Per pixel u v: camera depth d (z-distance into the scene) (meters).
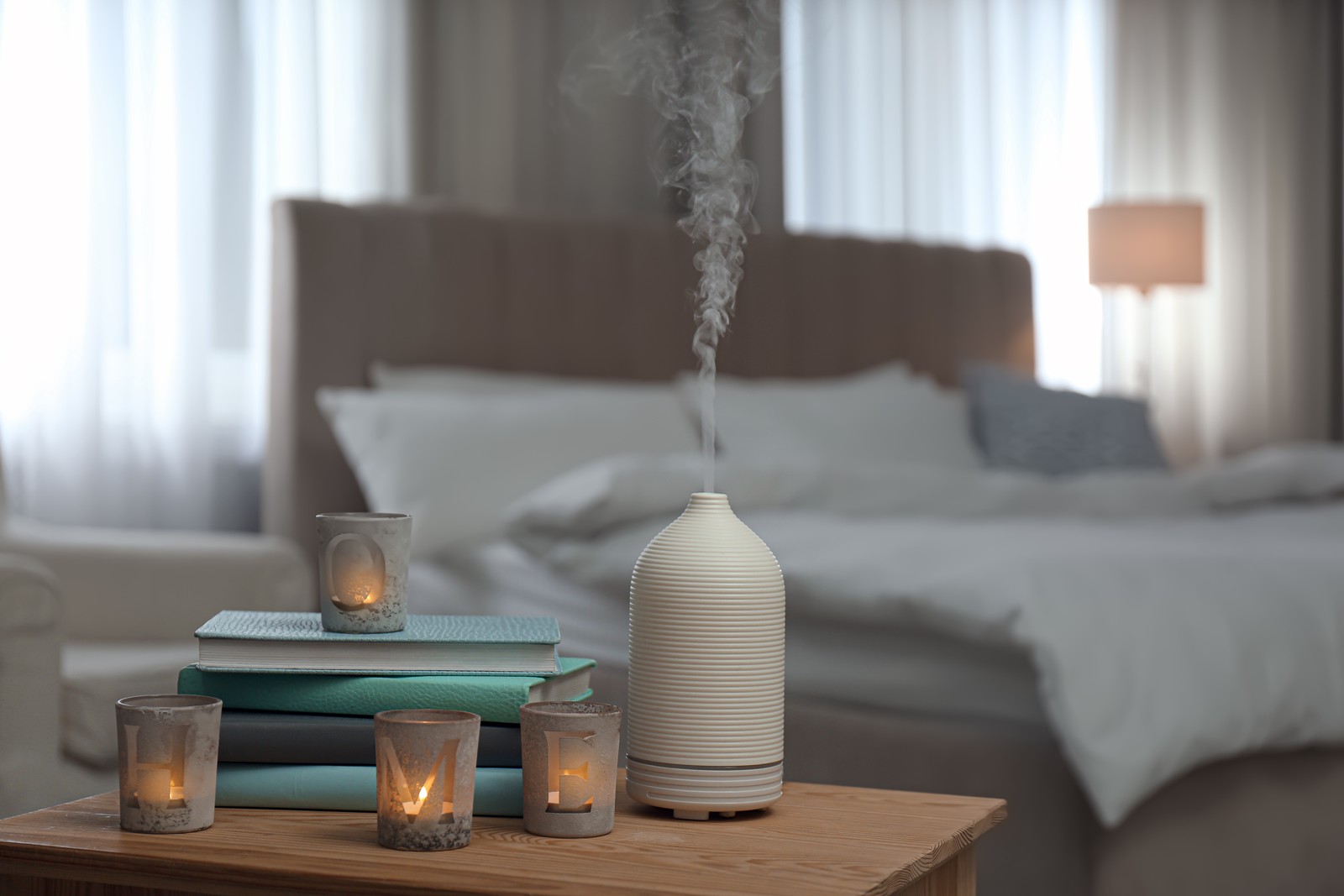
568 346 3.30
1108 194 4.65
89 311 2.98
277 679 1.06
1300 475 3.24
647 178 3.71
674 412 3.05
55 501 2.97
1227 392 4.90
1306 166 5.03
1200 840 1.81
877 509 2.55
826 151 4.07
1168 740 1.72
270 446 2.97
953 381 3.96
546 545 2.35
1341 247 5.08
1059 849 1.84
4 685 1.70
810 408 3.22
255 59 3.20
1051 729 1.88
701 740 1.03
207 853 0.94
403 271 3.06
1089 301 4.58
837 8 4.10
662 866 0.92
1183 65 4.82
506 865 0.91
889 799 1.13
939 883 1.06
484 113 3.54
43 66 2.94
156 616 2.26
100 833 0.98
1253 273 4.93
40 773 1.72
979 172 4.36
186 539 2.36
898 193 4.20
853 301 3.77
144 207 3.06
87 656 2.01
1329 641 1.86
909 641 1.98
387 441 2.69
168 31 3.09
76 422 2.98
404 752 0.94
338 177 3.36
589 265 3.33
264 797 1.05
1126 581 1.85
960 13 4.36
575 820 0.98
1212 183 4.87
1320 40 5.04
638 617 1.05
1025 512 2.68
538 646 1.06
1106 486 2.80
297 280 2.92
